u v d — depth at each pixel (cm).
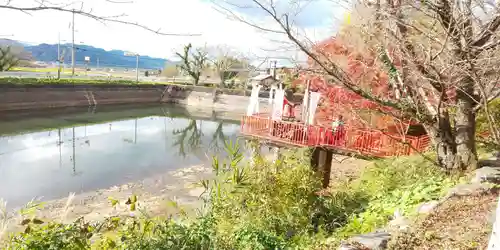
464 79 579
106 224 526
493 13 462
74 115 3731
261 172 809
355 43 661
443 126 672
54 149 2248
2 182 1537
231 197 686
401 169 827
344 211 761
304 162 960
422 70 559
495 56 450
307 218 722
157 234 480
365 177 958
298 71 587
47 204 1292
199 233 480
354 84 568
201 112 4603
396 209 576
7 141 2402
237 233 519
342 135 1054
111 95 4628
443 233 416
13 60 3847
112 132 2969
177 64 6038
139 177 1722
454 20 449
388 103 604
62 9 206
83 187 1536
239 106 4712
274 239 521
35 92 3691
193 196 1411
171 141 2714
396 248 391
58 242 396
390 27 543
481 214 454
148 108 4719
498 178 582
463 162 669
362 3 554
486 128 907
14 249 383
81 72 6969
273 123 1160
